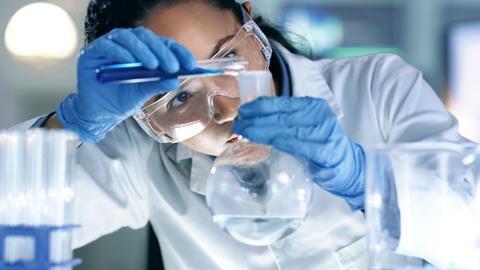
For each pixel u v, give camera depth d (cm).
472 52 548
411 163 132
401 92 210
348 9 568
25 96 560
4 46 554
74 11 536
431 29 572
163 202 222
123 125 230
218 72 143
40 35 527
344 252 201
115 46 149
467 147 134
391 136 204
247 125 142
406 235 131
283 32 238
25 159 126
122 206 220
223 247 212
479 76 545
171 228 222
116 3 186
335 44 566
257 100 145
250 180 135
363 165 163
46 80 559
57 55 533
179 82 159
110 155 222
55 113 194
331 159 152
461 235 132
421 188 132
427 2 573
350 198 166
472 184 134
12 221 125
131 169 224
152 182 223
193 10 173
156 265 233
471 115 544
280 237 141
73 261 126
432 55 570
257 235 139
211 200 138
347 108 215
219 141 177
